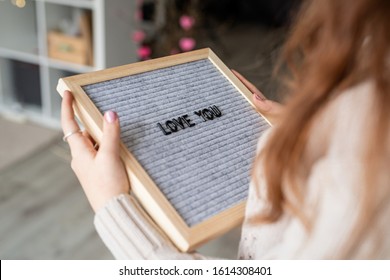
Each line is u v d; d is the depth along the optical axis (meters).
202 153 0.75
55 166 2.70
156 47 3.34
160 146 0.72
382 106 0.46
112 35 2.77
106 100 0.75
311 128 0.51
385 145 0.46
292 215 0.55
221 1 5.02
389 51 0.47
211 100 0.84
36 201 2.39
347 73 0.50
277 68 0.63
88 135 0.76
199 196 0.69
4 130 3.05
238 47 4.50
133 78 0.80
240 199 0.71
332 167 0.48
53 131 3.08
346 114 0.48
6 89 3.29
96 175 0.68
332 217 0.48
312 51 0.53
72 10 3.03
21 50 3.12
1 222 2.22
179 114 0.78
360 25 0.47
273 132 0.55
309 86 0.51
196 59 0.89
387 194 0.47
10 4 3.04
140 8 3.42
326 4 0.50
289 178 0.52
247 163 0.76
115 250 0.64
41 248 2.08
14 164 2.70
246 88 0.88
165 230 0.66
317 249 0.49
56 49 2.96
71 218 2.28
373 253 0.48
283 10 4.86
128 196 0.67
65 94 0.73
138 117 0.75
